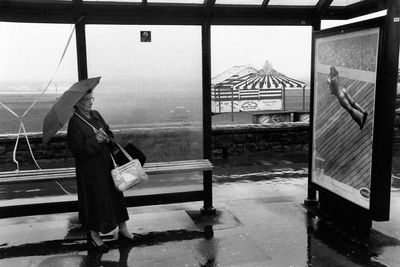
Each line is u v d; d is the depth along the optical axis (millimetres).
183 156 5074
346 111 4277
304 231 4348
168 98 4945
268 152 9438
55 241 4199
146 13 4551
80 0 4312
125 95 4879
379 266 3502
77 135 3652
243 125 9203
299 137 9570
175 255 3779
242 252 3826
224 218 4809
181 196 4902
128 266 3578
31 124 17438
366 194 4023
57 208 4617
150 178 5996
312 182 5051
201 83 4910
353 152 4195
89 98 3752
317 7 4816
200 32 4789
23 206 4539
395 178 6762
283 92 25469
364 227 4285
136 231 4414
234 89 26094
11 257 3818
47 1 4328
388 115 3746
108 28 4621
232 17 4746
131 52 4742
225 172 7484
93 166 3744
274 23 4844
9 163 8234
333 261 3609
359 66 4012
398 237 4160
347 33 4160
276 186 6422
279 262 3602
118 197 3990
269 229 4418
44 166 8039
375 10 4355
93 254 3844
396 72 3691
